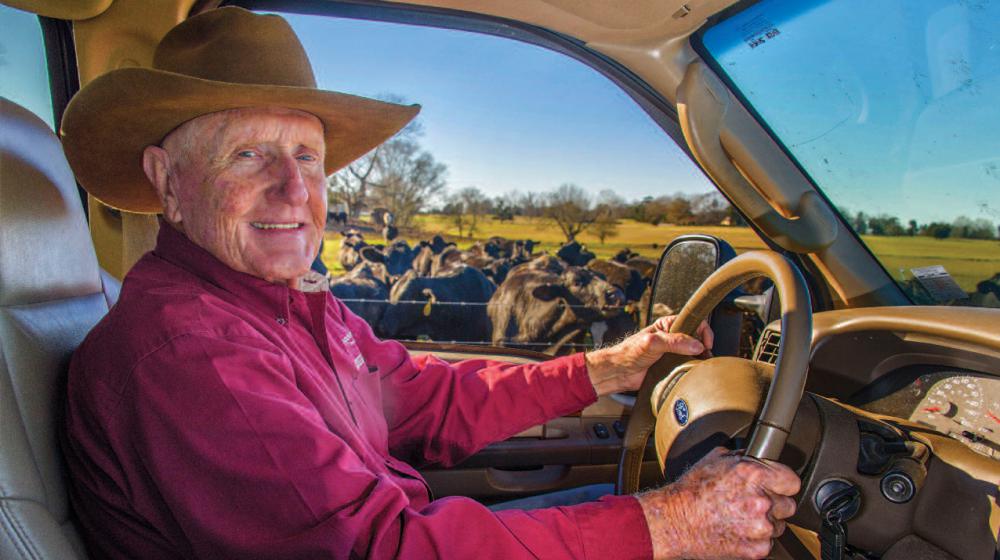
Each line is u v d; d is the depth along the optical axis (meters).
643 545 0.86
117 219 1.68
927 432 0.97
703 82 1.48
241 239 1.05
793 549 1.02
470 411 1.39
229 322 0.89
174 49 1.15
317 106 1.13
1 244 0.87
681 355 1.25
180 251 1.07
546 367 1.42
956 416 1.02
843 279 1.68
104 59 1.58
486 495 1.79
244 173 1.06
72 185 1.11
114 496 0.84
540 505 1.46
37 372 0.86
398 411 1.38
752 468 0.81
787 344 0.82
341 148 1.45
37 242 0.95
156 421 0.79
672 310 1.64
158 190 1.14
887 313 1.15
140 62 1.61
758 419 0.83
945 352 1.06
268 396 0.82
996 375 0.99
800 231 1.58
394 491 0.83
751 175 1.64
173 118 1.07
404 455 1.42
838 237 1.65
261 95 1.02
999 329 0.97
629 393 1.99
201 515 0.78
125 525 0.84
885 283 1.67
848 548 0.91
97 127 1.08
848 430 0.87
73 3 1.41
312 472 0.78
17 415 0.77
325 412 0.96
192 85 0.96
